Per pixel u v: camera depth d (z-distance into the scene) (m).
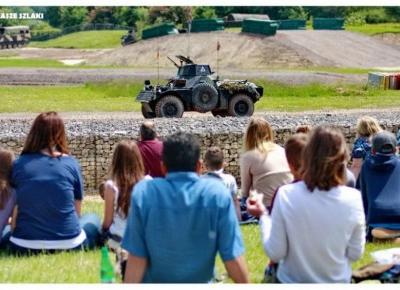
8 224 8.04
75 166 7.59
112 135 15.54
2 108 29.06
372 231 8.30
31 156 7.47
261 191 8.52
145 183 4.93
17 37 83.81
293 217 5.11
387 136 8.41
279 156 8.61
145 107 25.84
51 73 44.81
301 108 29.89
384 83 38.50
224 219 4.84
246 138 8.75
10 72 45.12
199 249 4.86
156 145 10.12
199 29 66.00
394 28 74.31
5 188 7.52
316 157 5.12
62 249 7.48
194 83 26.19
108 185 7.50
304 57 53.69
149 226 4.81
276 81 39.28
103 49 74.44
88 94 36.50
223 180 8.23
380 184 8.38
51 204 7.40
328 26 72.94
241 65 52.97
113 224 7.54
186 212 4.80
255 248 7.88
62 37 91.50
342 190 5.18
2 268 6.75
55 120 7.51
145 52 59.16
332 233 5.12
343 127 17.30
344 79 40.62
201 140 16.05
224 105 26.61
